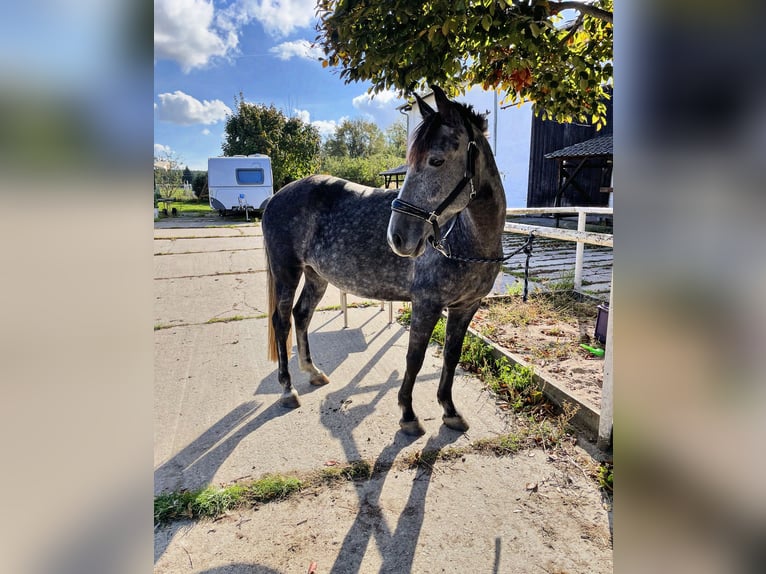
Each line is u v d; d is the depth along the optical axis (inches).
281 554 63.8
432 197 68.4
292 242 105.2
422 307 84.8
